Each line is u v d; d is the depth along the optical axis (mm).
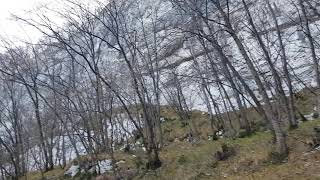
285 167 13805
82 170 22594
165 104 39125
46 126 29656
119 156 22672
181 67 35719
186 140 29250
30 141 32500
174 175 17391
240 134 21375
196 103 37625
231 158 17188
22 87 32094
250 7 31500
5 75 26109
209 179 15766
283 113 24156
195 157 18578
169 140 30469
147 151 18953
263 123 23688
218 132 27953
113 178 19172
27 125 33125
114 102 29641
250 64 15453
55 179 23594
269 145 16922
